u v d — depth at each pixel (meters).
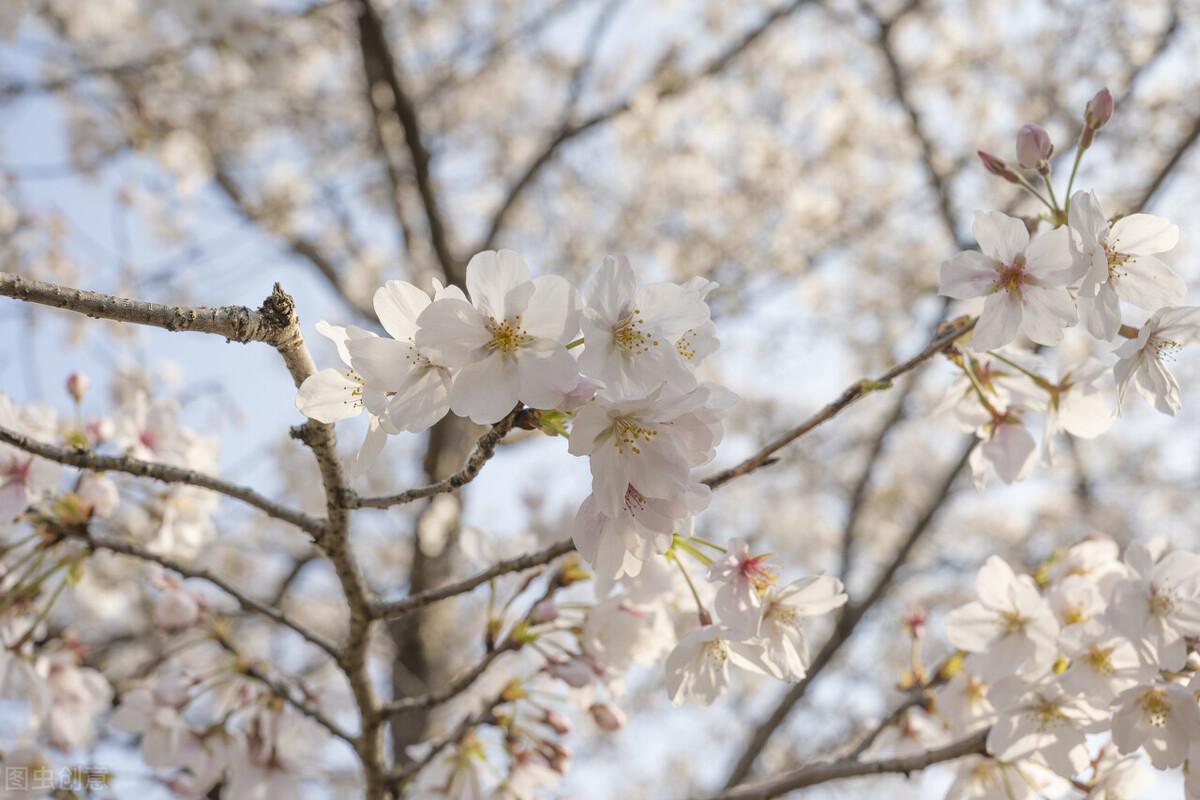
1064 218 2.45
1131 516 10.25
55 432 3.14
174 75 8.79
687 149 10.26
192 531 3.50
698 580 2.95
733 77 10.50
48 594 3.36
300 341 2.18
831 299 10.45
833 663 9.49
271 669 3.49
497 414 1.90
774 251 10.05
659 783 10.41
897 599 9.78
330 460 2.34
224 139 9.39
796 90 10.64
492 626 3.08
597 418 1.91
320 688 3.52
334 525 2.51
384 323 2.00
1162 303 2.34
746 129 10.60
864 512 10.35
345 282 9.86
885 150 10.38
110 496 3.10
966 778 3.09
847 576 9.08
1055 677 2.67
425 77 10.03
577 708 3.37
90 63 8.56
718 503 10.76
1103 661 2.55
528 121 10.49
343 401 2.15
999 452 2.94
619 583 2.98
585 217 10.48
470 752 3.22
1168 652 2.41
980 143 9.55
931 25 10.18
